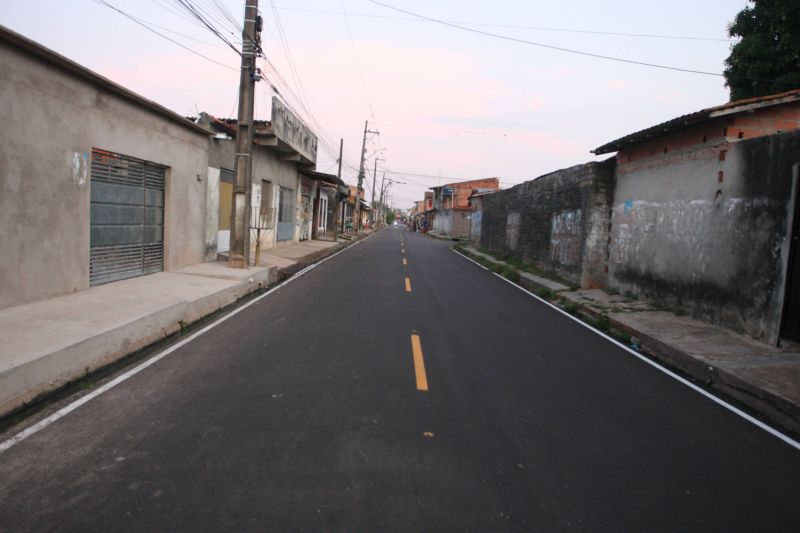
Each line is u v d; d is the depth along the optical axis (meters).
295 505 3.22
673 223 10.93
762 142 8.34
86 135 8.44
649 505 3.53
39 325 6.15
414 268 18.95
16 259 7.05
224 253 15.59
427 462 3.90
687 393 6.19
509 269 19.80
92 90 8.55
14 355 4.93
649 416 5.28
